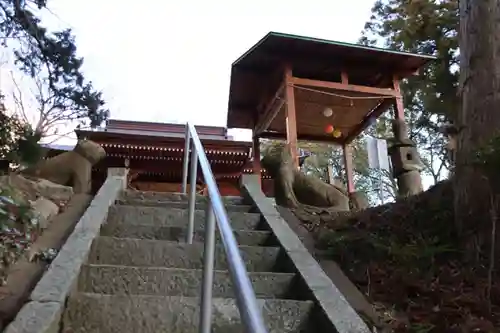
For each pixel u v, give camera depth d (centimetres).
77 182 439
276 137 1091
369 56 852
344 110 986
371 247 320
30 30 760
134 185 1109
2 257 238
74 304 195
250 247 278
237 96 991
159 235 303
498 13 353
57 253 250
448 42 1042
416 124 1203
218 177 1095
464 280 278
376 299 266
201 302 146
